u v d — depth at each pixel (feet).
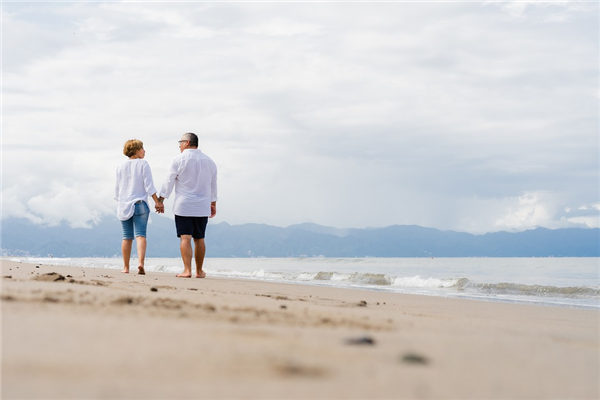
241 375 6.19
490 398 5.84
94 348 7.14
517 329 13.12
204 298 16.17
